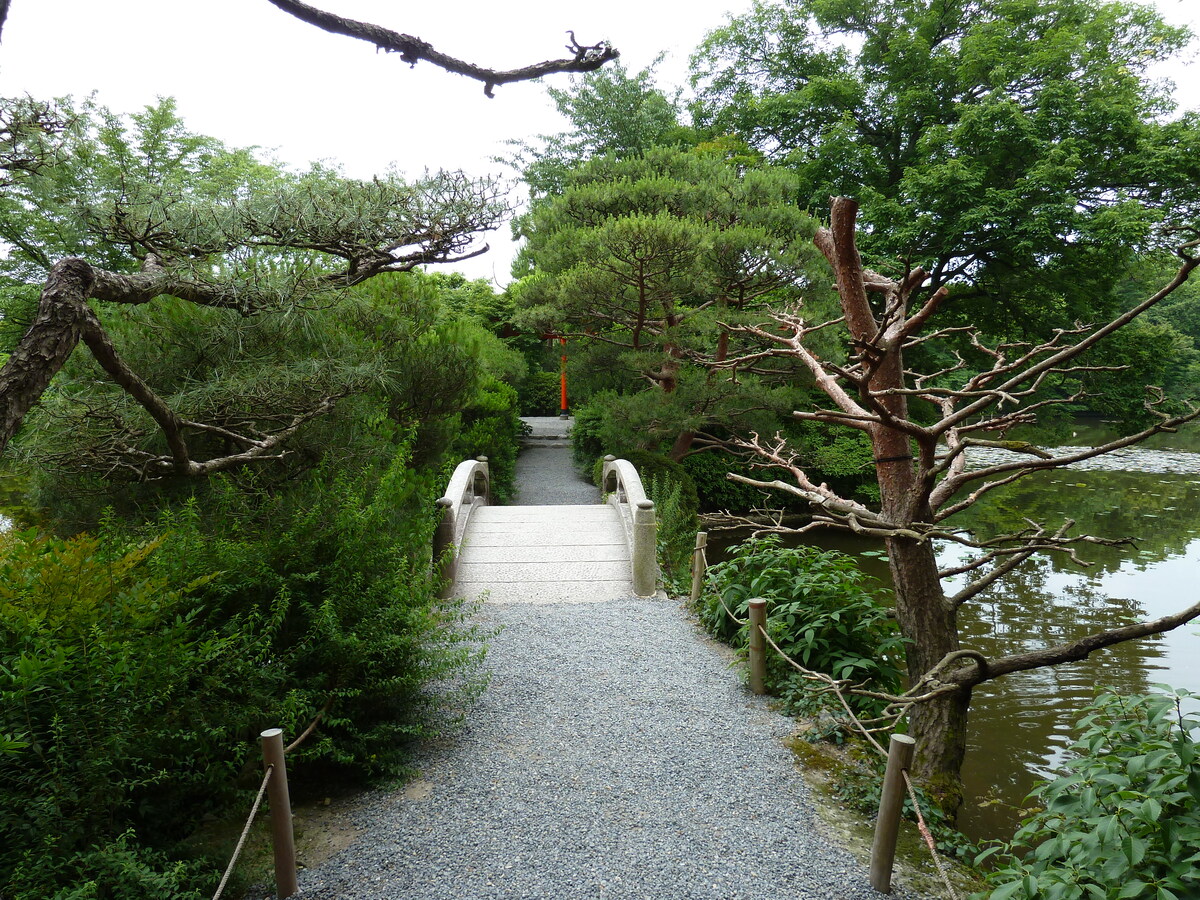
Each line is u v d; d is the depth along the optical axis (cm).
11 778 271
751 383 1399
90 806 280
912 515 456
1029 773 617
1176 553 1345
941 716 459
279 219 530
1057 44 1761
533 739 465
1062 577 1210
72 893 239
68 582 312
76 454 542
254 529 491
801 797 404
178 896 280
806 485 506
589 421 1645
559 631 659
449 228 554
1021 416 417
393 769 408
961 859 368
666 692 535
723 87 2325
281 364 646
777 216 1340
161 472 523
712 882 328
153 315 657
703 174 1488
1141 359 1838
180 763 327
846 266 475
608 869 337
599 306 1417
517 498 1422
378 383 717
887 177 1973
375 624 413
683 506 1254
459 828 370
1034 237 1630
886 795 324
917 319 447
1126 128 1700
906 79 2012
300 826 372
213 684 336
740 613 615
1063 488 1992
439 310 1074
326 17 313
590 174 1545
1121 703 310
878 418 405
